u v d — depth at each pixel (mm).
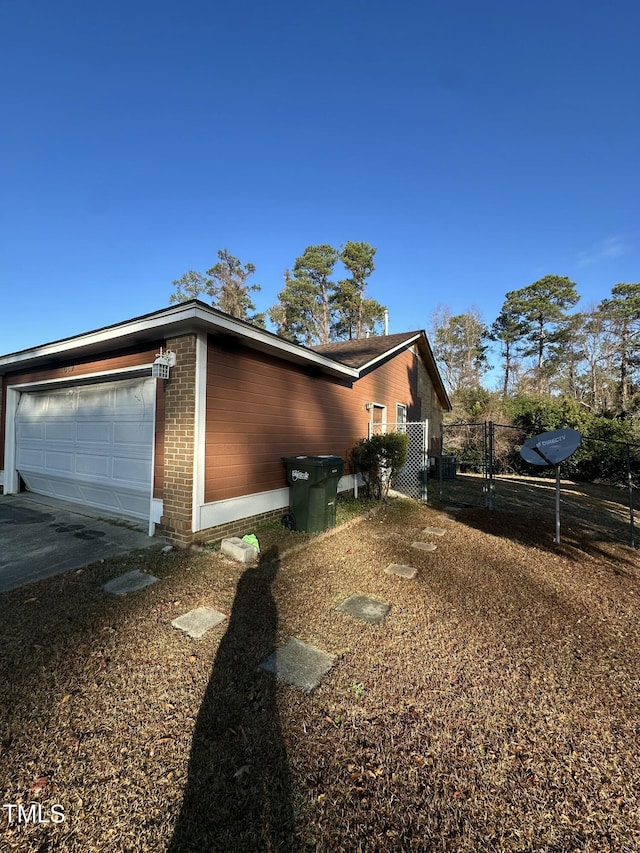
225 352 4820
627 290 27734
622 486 11250
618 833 1420
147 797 1507
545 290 32406
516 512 7195
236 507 5016
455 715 2002
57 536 4801
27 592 3260
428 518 6520
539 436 5484
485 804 1523
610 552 4879
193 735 1822
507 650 2621
